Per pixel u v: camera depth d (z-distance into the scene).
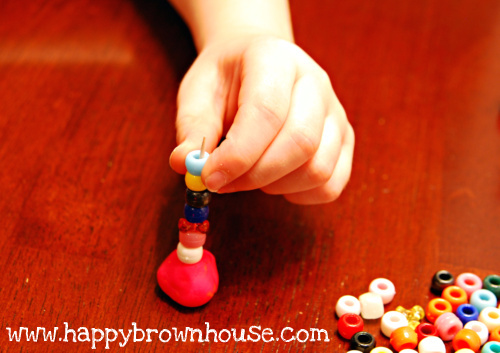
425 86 0.36
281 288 0.25
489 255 0.27
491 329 0.24
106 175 0.29
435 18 0.42
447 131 0.33
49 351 0.22
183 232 0.24
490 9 0.43
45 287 0.24
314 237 0.27
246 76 0.24
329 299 0.25
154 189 0.29
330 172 0.24
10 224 0.26
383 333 0.24
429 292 0.25
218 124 0.25
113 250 0.26
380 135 0.33
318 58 0.37
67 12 0.39
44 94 0.33
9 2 0.39
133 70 0.35
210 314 0.24
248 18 0.30
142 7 0.40
